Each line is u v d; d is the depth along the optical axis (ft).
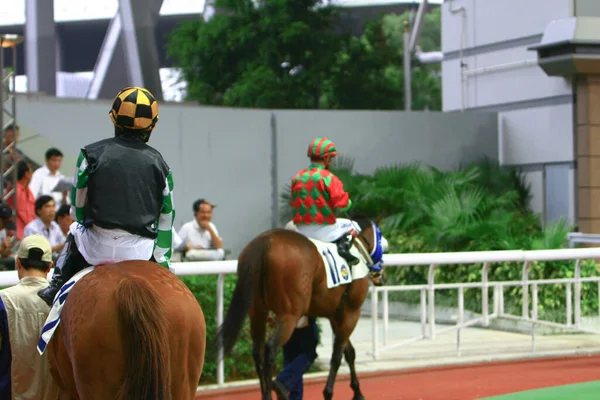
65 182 42.16
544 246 42.14
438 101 139.74
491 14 58.80
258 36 94.38
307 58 94.84
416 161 57.41
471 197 48.21
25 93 54.65
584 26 49.98
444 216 46.34
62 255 16.07
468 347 36.06
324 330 40.40
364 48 98.63
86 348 13.47
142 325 13.17
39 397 16.90
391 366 31.96
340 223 25.79
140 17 99.40
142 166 15.08
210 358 25.77
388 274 47.47
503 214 47.21
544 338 38.73
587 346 36.58
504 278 41.52
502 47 58.08
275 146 54.54
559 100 53.88
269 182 54.44
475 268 42.98
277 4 93.35
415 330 41.68
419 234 48.39
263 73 91.04
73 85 126.00
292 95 92.07
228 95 94.12
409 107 80.33
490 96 59.21
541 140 55.36
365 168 56.44
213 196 52.90
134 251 15.07
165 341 13.30
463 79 61.11
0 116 42.19
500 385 29.07
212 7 100.27
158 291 13.87
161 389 13.05
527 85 56.24
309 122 55.31
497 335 39.60
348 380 29.96
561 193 54.03
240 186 53.67
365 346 36.29
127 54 100.53
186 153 52.21
